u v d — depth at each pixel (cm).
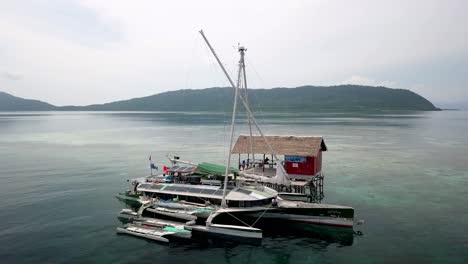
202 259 2777
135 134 13875
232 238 3170
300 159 4428
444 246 2952
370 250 2903
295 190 4384
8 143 10812
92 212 3950
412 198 4459
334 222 3444
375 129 15312
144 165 6969
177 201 3769
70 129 17000
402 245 2989
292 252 2912
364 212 3900
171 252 2902
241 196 3519
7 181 5541
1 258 2753
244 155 8062
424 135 12850
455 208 4016
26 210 4016
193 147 9531
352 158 7656
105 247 2984
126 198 4316
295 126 16662
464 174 5950
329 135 12675
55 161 7462
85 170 6456
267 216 3628
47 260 2723
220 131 14712
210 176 4047
